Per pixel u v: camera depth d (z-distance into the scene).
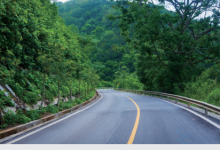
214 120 7.94
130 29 30.09
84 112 11.28
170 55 24.89
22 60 12.17
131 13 28.42
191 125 7.00
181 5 24.92
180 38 22.42
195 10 25.89
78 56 24.64
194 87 22.97
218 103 14.91
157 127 6.73
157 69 28.55
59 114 10.12
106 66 102.62
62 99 14.01
